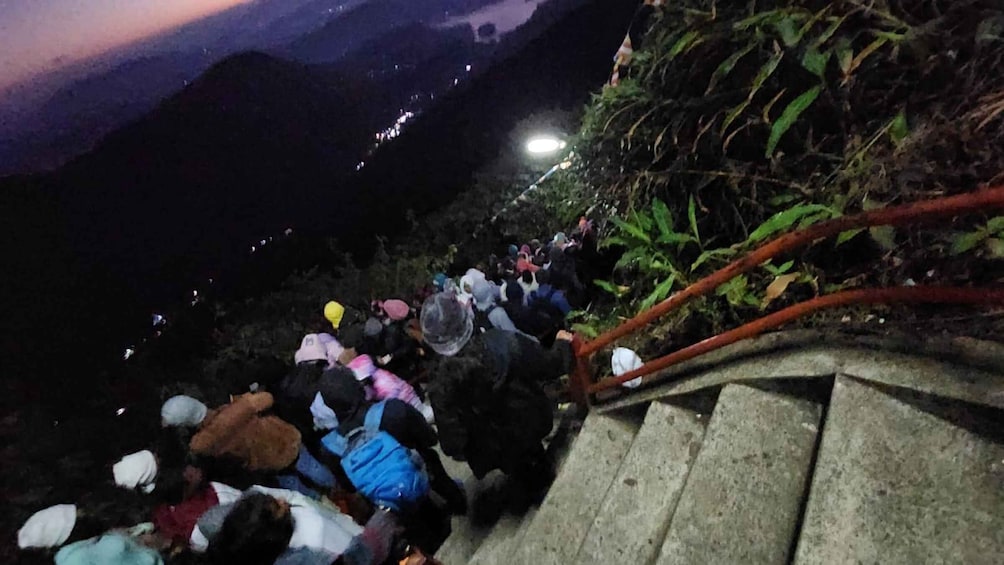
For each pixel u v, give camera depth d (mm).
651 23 4250
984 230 2127
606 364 4016
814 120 3174
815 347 2465
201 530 2857
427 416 4457
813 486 2012
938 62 2635
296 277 10781
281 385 3965
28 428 4469
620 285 4875
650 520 2596
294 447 3783
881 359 2199
